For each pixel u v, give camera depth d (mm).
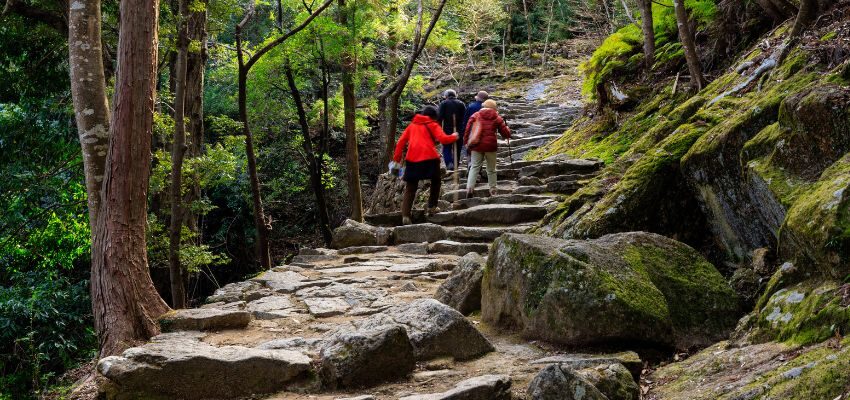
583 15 24031
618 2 21062
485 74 25469
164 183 10039
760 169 4617
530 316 4484
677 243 4812
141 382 3943
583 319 4113
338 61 12766
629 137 10852
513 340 4535
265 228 11078
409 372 4059
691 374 3564
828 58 5484
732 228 5387
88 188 6648
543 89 22359
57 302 12695
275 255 19750
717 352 3775
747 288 4621
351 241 9508
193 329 5500
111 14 11609
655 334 4043
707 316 4355
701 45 10930
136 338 5535
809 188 4027
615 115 11961
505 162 14180
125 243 5723
